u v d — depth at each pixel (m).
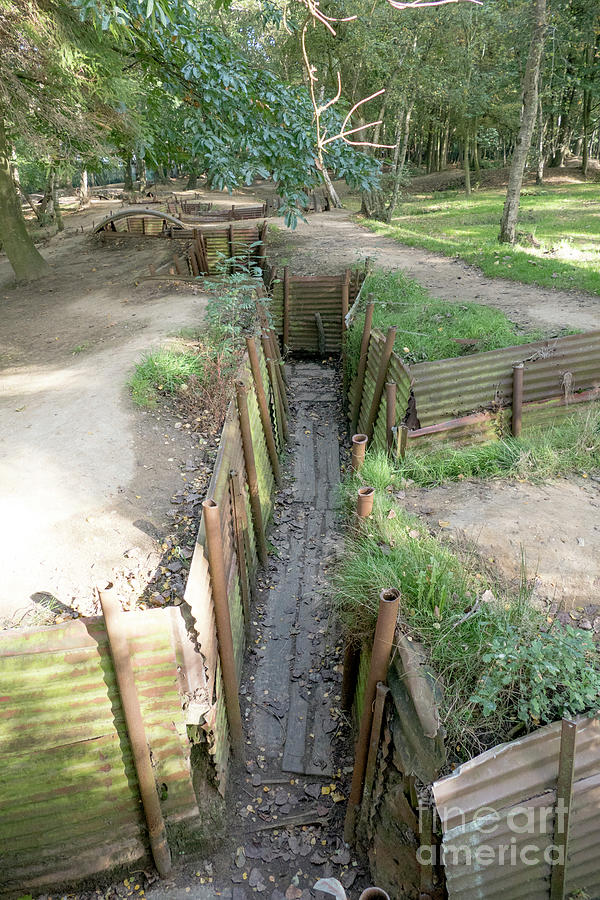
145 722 4.01
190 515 6.33
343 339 12.28
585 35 32.12
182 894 4.28
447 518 5.84
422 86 26.19
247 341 7.89
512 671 3.73
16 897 4.17
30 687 3.71
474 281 14.11
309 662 6.14
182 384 8.54
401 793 3.79
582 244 17.59
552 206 27.27
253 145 11.30
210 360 8.70
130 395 8.38
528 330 10.25
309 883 4.34
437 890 3.58
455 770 3.35
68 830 4.09
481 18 26.98
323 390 12.76
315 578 7.23
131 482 6.76
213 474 5.68
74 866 4.20
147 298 13.27
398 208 33.03
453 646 3.93
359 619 4.65
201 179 50.84
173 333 10.51
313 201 34.53
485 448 7.03
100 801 4.08
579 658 3.68
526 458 6.77
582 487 6.39
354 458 6.19
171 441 7.57
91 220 29.30
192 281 14.11
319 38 24.22
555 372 7.42
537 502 6.09
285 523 8.34
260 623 6.65
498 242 17.92
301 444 10.53
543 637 3.88
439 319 10.88
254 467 7.06
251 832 4.70
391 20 23.11
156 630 3.81
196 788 4.48
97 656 3.76
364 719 4.09
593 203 27.53
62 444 7.37
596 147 50.41
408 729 3.65
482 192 37.41
